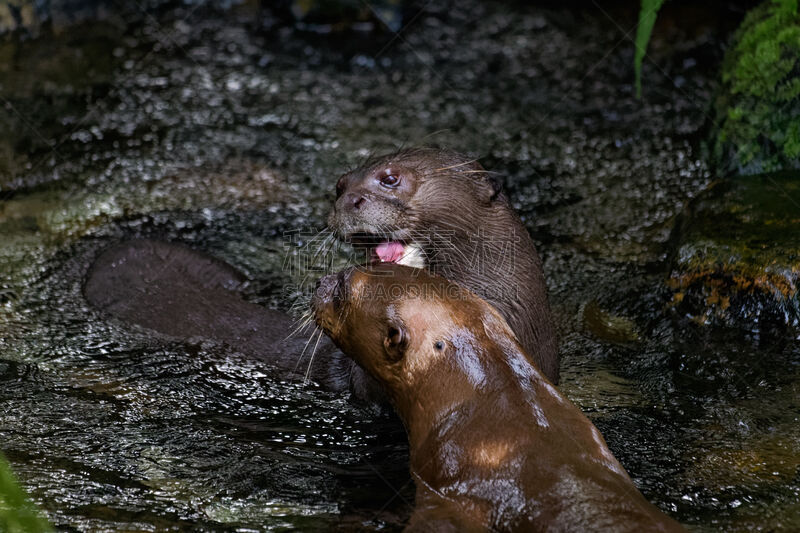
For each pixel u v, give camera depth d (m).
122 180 21.06
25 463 11.73
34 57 26.44
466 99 25.22
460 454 10.42
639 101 24.75
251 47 28.16
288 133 23.52
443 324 11.44
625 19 28.89
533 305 14.48
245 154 22.47
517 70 26.77
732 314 15.79
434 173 14.54
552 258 18.31
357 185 14.56
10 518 7.16
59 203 19.94
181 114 24.20
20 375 14.07
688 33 27.45
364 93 25.66
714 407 13.42
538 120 24.06
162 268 17.03
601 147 22.70
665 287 16.77
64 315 15.89
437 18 29.89
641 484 11.45
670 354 15.09
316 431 13.05
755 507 10.92
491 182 14.84
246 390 14.15
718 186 18.41
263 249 18.69
